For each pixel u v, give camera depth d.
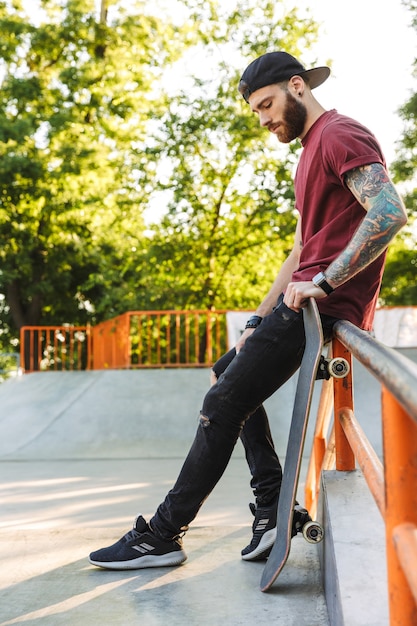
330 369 2.42
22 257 21.66
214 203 20.56
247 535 3.21
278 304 2.76
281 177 20.30
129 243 22.09
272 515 2.78
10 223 21.56
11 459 9.20
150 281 21.56
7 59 22.72
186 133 19.84
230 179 20.30
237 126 19.52
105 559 2.78
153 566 2.77
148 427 10.43
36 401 11.57
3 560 2.96
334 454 2.91
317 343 2.20
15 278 22.28
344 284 2.43
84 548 3.10
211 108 19.84
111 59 22.78
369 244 2.21
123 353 13.55
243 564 2.78
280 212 20.58
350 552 1.99
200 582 2.59
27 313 23.39
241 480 6.87
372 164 2.26
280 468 2.83
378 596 1.77
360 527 2.13
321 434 3.31
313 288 2.28
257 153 20.09
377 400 10.31
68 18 22.31
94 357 14.95
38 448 9.95
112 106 23.55
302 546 2.95
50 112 22.67
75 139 22.31
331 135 2.36
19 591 2.58
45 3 22.84
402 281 23.23
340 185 2.40
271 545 2.74
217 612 2.30
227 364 2.89
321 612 2.25
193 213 20.44
